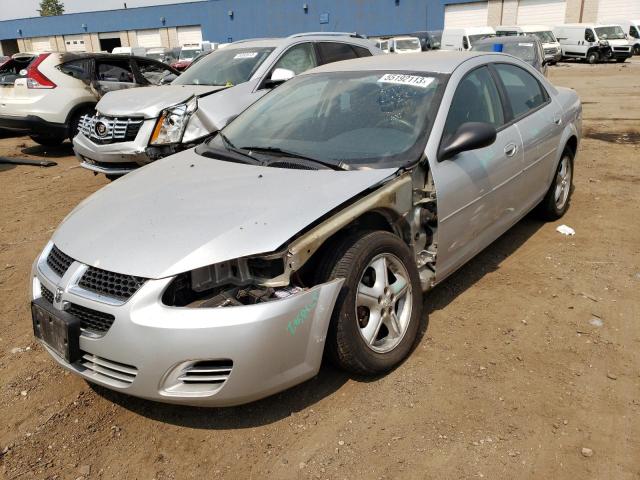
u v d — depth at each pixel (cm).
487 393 297
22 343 366
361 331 296
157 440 275
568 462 252
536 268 440
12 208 663
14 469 261
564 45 3216
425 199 333
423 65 398
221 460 261
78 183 771
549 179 491
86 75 941
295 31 4412
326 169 321
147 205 303
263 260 260
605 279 419
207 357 248
